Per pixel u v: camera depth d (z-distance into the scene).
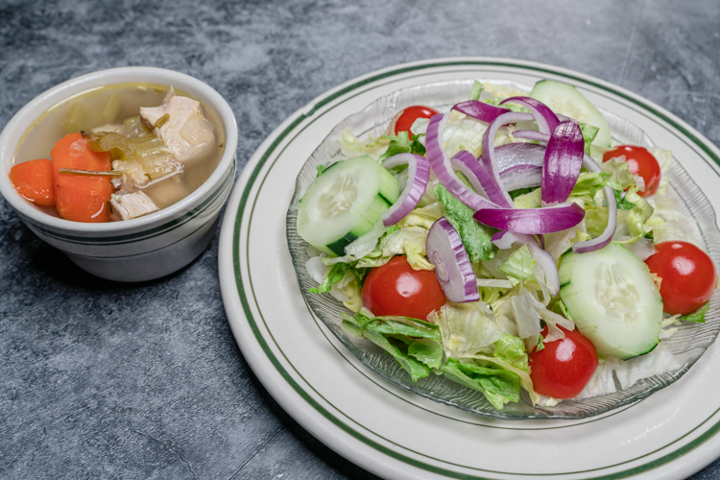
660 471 0.30
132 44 0.48
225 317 0.36
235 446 0.33
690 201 0.38
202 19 0.51
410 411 0.31
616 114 0.42
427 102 0.42
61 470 0.32
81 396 0.34
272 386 0.32
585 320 0.32
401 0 0.54
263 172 0.38
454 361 0.32
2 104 0.44
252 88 0.46
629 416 0.32
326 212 0.34
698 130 0.46
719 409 0.32
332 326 0.32
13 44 0.48
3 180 0.32
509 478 0.30
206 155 0.35
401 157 0.35
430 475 0.30
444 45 0.50
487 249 0.33
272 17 0.51
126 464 0.32
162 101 0.37
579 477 0.30
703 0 0.54
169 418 0.33
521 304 0.32
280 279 0.35
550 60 0.50
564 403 0.32
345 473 0.32
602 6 0.54
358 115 0.40
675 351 0.33
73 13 0.50
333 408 0.31
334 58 0.49
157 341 0.35
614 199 0.34
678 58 0.50
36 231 0.32
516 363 0.32
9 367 0.34
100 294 0.37
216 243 0.39
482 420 0.31
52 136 0.35
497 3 0.54
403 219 0.34
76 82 0.36
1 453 0.32
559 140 0.33
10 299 0.36
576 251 0.33
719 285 0.35
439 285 0.33
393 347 0.31
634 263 0.33
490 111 0.36
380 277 0.33
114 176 0.33
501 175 0.34
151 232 0.32
